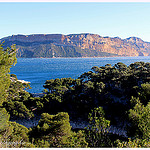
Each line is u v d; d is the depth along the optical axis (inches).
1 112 829.8
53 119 951.6
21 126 903.7
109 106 1878.7
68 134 806.5
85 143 572.7
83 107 1973.4
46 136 781.9
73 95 2127.2
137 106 745.0
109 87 2423.7
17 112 1749.5
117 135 1196.5
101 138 603.8
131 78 2468.0
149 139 594.6
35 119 1849.2
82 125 1653.5
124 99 2000.5
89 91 2166.6
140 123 658.2
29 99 2140.7
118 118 1632.6
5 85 769.6
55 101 2116.1
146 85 1173.7
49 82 2719.0
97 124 643.5
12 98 2021.4
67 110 2069.4
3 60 724.7
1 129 721.0
